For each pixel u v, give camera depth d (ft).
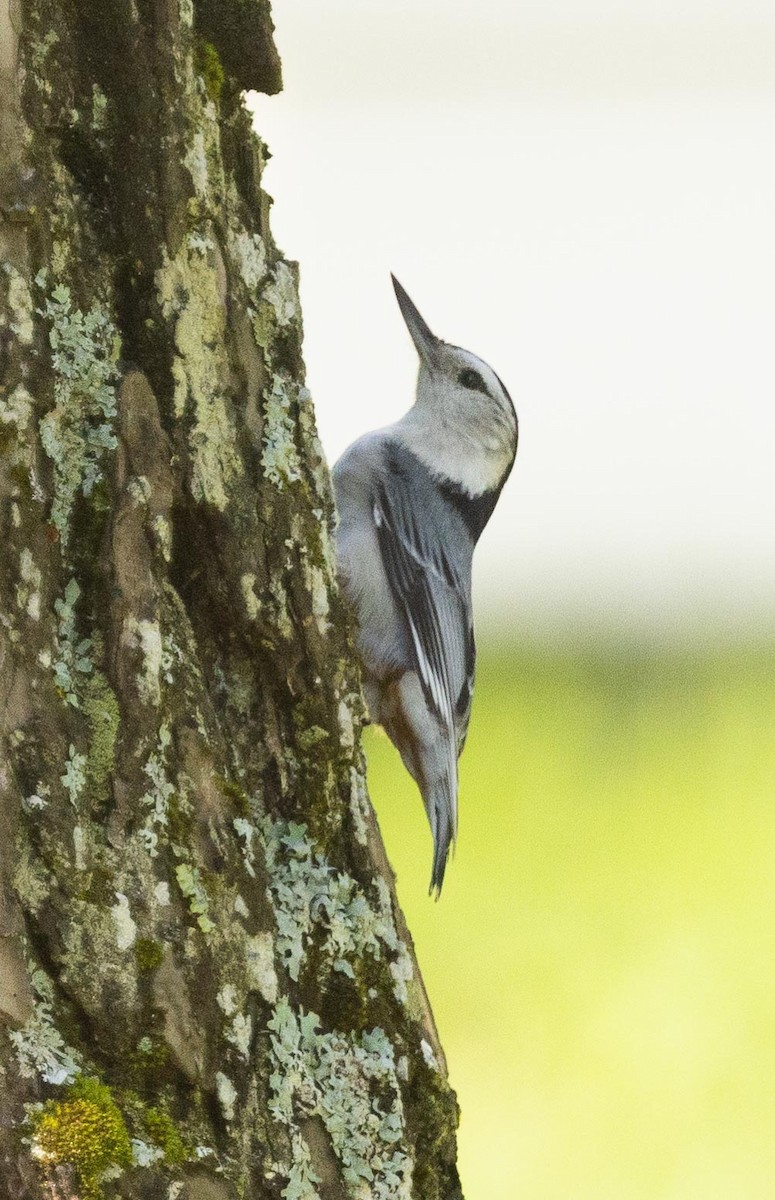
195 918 13.98
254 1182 14.17
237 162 14.70
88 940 13.29
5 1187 12.62
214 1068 13.97
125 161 14.64
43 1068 12.87
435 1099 14.70
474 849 15.71
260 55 14.70
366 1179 14.66
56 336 14.05
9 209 13.61
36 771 13.17
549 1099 15.31
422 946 15.56
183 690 14.49
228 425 14.66
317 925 14.67
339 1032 14.67
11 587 13.32
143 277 14.64
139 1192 13.00
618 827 15.72
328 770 14.69
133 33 14.64
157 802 13.93
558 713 15.98
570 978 15.48
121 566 13.94
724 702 15.98
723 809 15.75
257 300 14.69
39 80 14.05
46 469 13.71
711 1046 15.35
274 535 14.67
